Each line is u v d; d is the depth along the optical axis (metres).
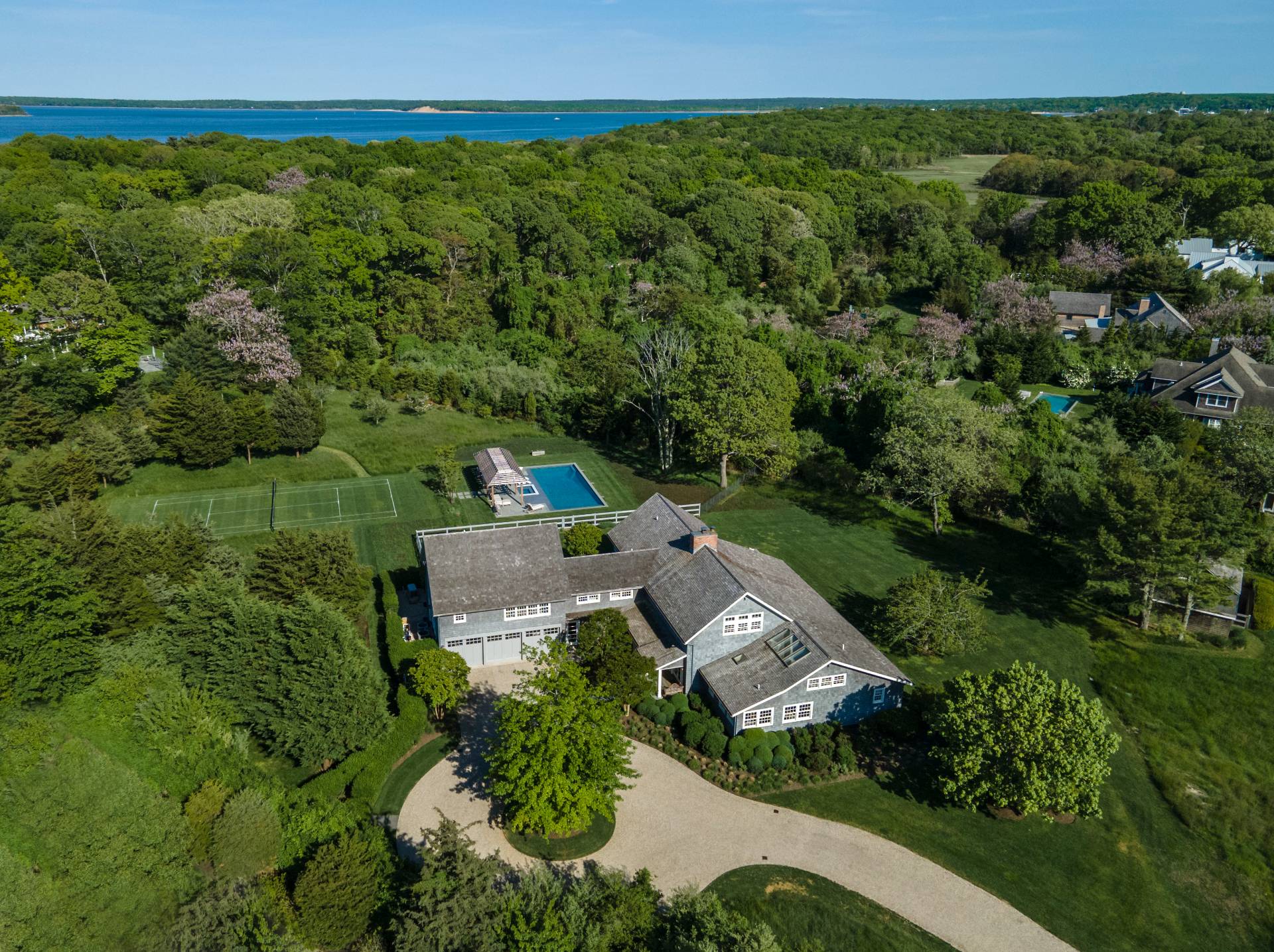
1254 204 157.25
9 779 33.88
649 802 40.97
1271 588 57.91
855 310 127.00
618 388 88.81
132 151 164.88
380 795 40.75
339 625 42.66
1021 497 70.81
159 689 39.72
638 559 54.12
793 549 66.56
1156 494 54.47
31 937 29.78
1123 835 40.03
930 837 39.38
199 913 30.22
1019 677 40.59
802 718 45.56
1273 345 103.81
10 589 37.50
